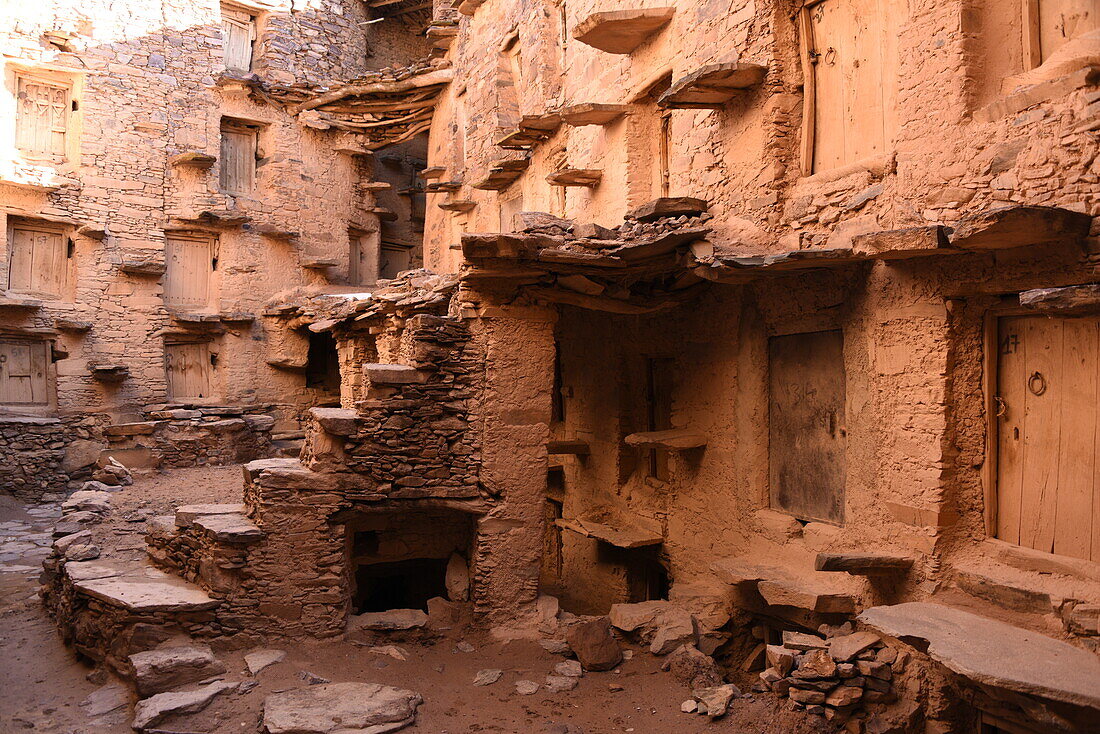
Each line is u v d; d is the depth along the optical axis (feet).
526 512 28.68
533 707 22.48
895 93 22.30
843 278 23.38
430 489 27.96
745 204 26.58
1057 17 18.52
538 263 26.63
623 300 29.63
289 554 26.18
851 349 23.06
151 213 60.08
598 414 38.27
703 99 27.32
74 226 57.26
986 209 17.49
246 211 64.28
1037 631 17.95
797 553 25.09
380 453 27.37
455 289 31.71
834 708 19.60
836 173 23.75
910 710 19.34
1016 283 18.44
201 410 60.03
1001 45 19.53
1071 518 18.12
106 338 58.13
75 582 26.84
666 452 33.68
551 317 29.09
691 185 29.73
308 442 28.35
